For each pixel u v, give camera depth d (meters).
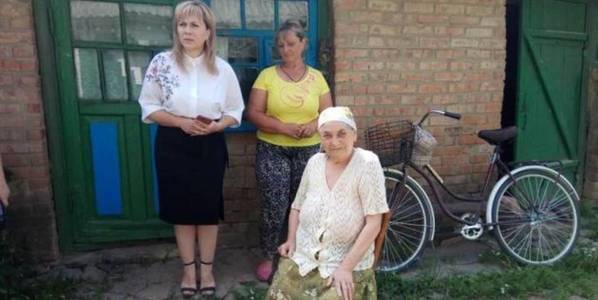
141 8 3.49
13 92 3.27
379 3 3.76
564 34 4.59
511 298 3.20
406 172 3.54
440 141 4.09
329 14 3.76
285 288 2.27
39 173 3.39
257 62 3.75
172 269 3.53
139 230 3.73
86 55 3.45
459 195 3.90
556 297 3.15
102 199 3.63
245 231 3.89
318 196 2.24
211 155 2.96
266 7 3.70
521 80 4.50
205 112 2.88
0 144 3.30
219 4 3.62
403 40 3.87
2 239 3.17
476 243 4.06
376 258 2.30
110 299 3.11
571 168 4.90
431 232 3.55
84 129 3.52
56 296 3.08
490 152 4.22
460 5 3.96
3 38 3.20
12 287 2.98
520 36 4.42
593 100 4.88
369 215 2.18
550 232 3.85
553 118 4.73
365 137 3.64
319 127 2.22
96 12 3.42
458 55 4.02
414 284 3.28
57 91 3.42
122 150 3.60
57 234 3.56
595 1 4.71
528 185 3.77
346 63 3.76
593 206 4.95
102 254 3.64
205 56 2.87
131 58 3.53
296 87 3.19
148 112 2.88
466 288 3.23
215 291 3.22
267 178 3.26
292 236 2.42
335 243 2.21
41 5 3.29
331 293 2.11
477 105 4.14
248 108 3.28
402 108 3.95
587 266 3.59
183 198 2.95
